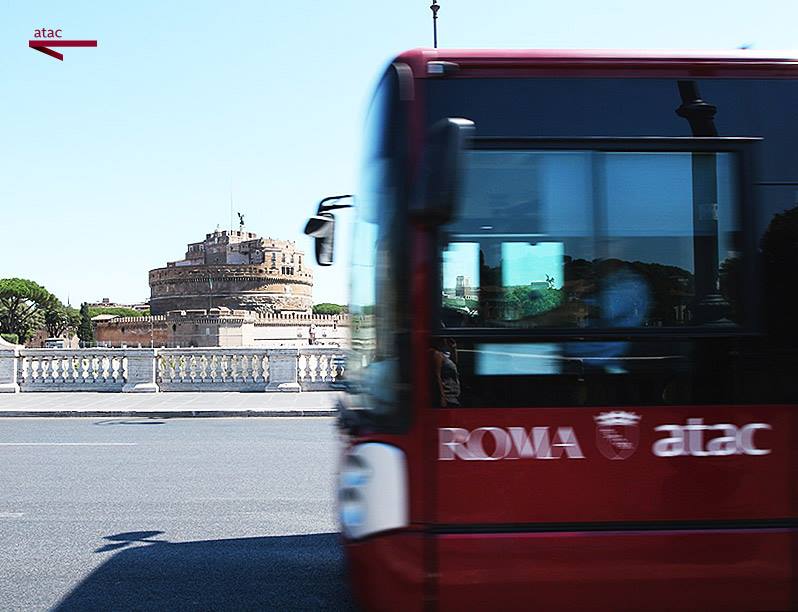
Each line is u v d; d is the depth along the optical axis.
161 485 9.85
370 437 4.27
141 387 23.12
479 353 4.24
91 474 10.62
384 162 4.43
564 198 4.34
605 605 4.21
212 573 6.35
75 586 6.04
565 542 4.18
